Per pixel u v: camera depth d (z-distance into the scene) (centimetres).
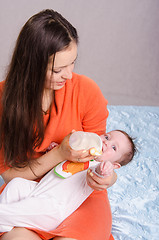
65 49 117
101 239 127
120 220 157
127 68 383
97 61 380
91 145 131
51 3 363
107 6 369
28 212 128
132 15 373
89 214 133
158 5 371
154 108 245
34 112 131
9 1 352
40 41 117
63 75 123
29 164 143
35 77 124
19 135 136
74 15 370
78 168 140
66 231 124
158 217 159
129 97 374
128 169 186
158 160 193
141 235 149
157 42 380
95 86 150
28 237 126
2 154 144
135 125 223
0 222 127
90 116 152
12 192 139
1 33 358
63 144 136
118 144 156
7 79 131
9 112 133
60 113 142
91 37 376
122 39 378
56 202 134
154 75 384
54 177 142
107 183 128
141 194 171
